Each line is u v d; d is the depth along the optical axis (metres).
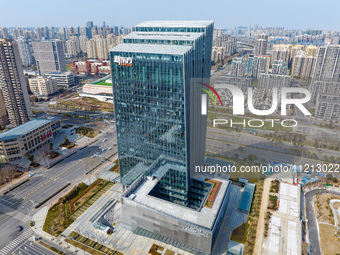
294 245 132.50
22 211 157.88
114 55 132.38
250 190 172.38
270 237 137.25
